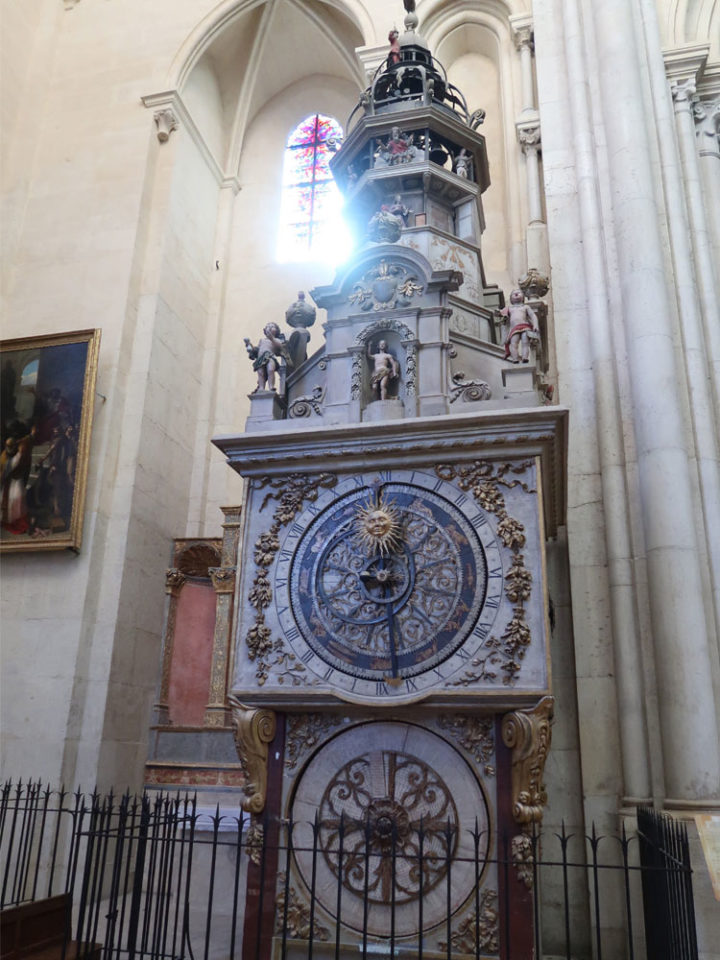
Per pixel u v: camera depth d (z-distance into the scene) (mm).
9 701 9336
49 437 10219
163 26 12945
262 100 14359
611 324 8180
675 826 5059
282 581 6043
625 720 6926
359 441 6172
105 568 9906
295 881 5551
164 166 12031
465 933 5199
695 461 7617
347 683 5656
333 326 7012
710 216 8828
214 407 12336
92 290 11141
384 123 8484
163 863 5227
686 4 9766
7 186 12016
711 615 7105
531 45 11258
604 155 8828
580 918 6797
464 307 7223
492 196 11383
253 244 13383
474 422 5922
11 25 12609
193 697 10672
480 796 5414
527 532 5703
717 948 5531
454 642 5559
